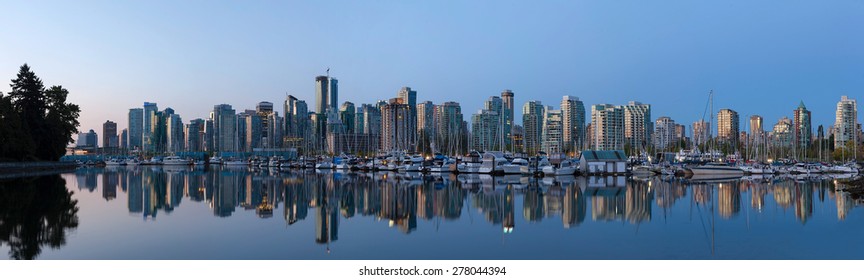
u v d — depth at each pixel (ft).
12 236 107.96
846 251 93.97
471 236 109.19
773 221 128.77
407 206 164.45
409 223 126.82
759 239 105.29
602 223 126.21
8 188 230.68
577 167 372.79
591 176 361.51
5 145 367.04
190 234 111.45
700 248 96.63
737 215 140.36
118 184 268.41
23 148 382.01
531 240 104.78
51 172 400.67
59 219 132.36
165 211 150.20
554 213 145.48
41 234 110.73
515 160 387.14
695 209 155.02
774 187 254.06
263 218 135.54
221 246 99.25
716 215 140.67
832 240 103.81
